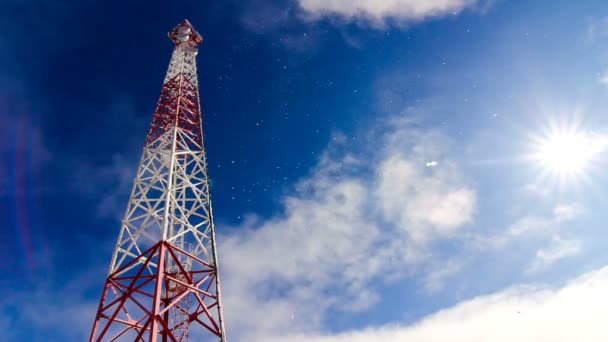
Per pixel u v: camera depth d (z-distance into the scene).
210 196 31.00
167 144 33.00
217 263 27.39
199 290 25.28
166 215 26.28
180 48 44.75
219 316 24.98
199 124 36.28
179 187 29.91
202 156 33.50
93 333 22.53
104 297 24.05
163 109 35.62
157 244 24.64
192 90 40.09
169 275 25.83
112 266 25.39
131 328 23.70
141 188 29.88
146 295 23.52
